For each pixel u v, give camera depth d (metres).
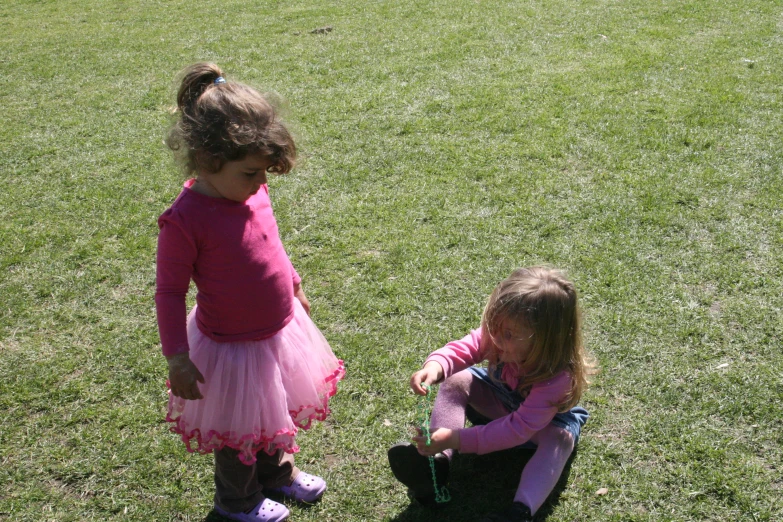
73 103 7.29
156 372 3.30
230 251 2.17
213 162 2.03
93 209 4.88
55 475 2.77
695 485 2.62
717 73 7.12
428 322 3.59
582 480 2.67
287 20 10.67
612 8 10.06
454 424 2.55
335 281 3.94
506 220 4.49
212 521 2.59
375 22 10.13
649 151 5.38
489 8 10.47
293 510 2.62
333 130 6.07
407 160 5.43
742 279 3.78
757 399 2.99
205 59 8.70
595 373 2.93
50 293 3.92
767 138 5.53
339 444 2.89
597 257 4.03
